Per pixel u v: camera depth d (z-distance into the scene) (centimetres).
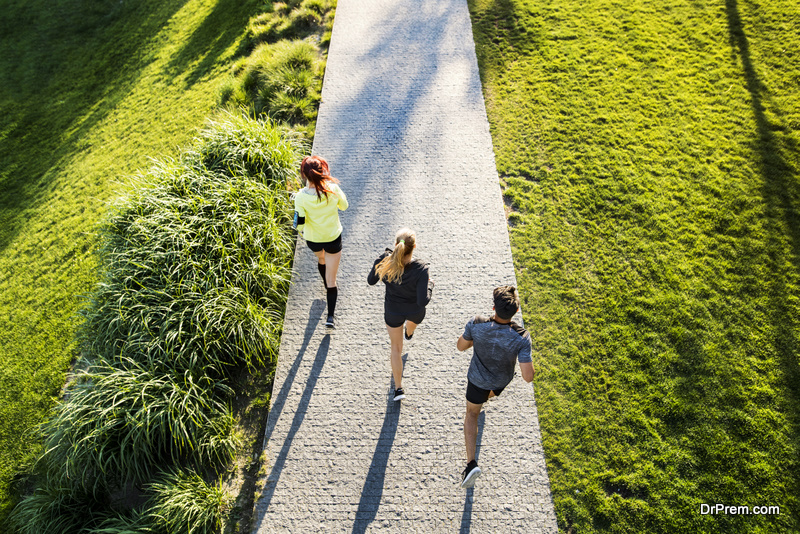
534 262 532
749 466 386
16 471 496
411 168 639
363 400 442
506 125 680
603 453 400
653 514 368
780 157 596
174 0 1269
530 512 375
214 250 499
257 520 379
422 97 732
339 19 888
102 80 1155
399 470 400
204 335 433
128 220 548
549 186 601
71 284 682
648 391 430
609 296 496
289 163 618
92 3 1380
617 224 555
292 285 534
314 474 401
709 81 696
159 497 379
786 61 702
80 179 868
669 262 516
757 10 779
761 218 542
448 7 893
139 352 443
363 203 603
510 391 438
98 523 394
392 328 390
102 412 394
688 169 595
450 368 458
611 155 623
